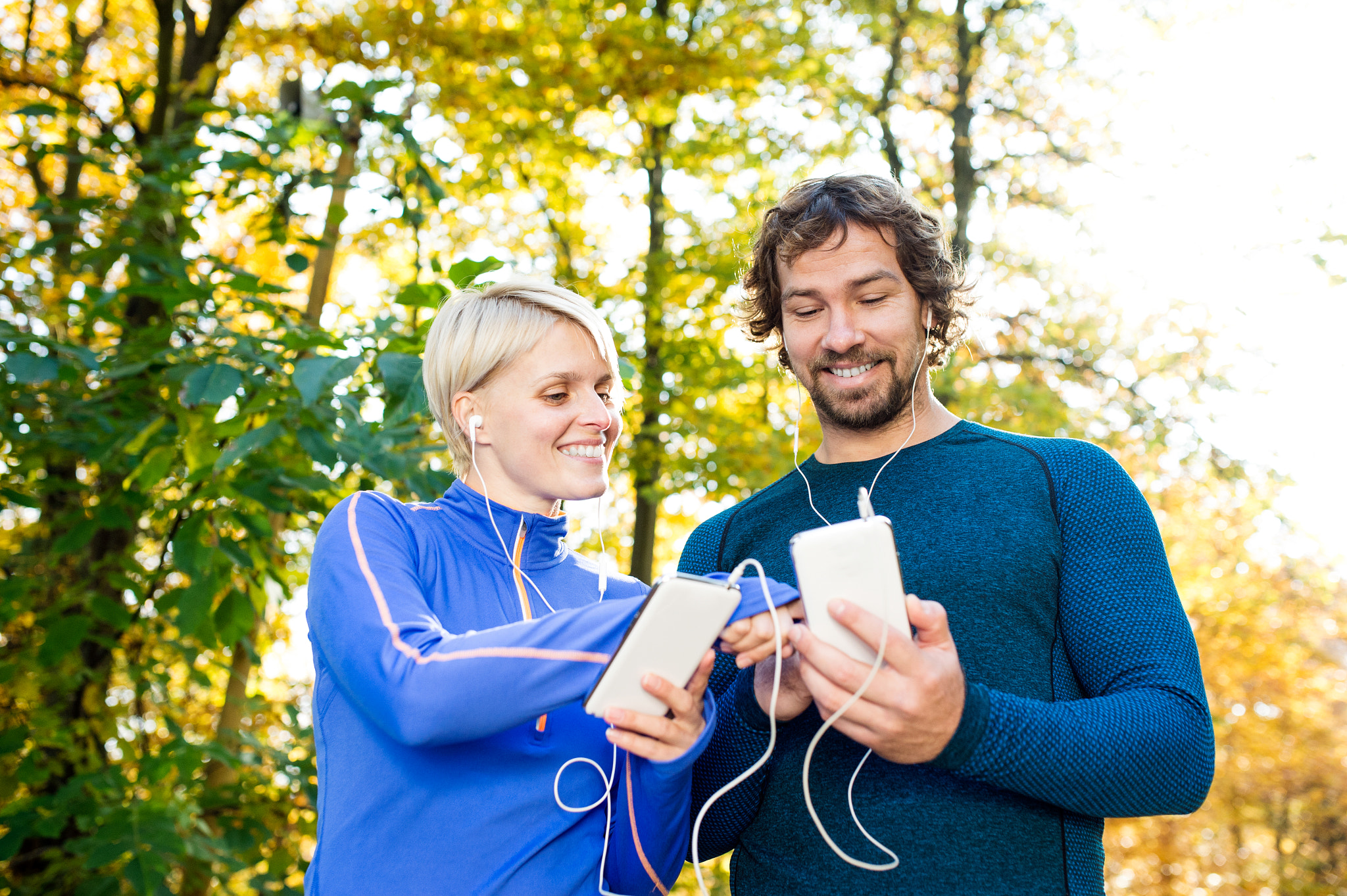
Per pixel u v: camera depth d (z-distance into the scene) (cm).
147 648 321
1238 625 863
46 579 310
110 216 321
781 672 116
